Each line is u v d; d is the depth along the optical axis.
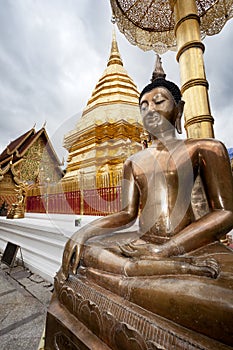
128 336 1.03
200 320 0.89
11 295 3.39
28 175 8.41
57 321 1.46
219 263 1.14
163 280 1.09
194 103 2.50
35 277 4.23
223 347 0.82
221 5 3.58
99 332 1.20
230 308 0.83
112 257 1.39
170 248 1.27
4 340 2.29
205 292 0.92
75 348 1.27
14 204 6.92
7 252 4.80
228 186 1.45
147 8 3.94
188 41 2.62
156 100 1.64
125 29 4.14
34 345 2.20
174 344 0.90
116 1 3.74
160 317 1.02
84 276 1.53
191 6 2.67
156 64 2.28
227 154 1.55
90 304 1.28
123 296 1.20
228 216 1.37
